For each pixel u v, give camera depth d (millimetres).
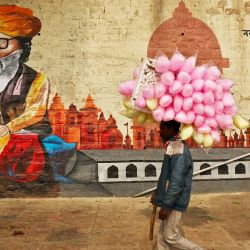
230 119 3615
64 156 6820
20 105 6797
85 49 6816
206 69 3539
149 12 6812
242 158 6902
